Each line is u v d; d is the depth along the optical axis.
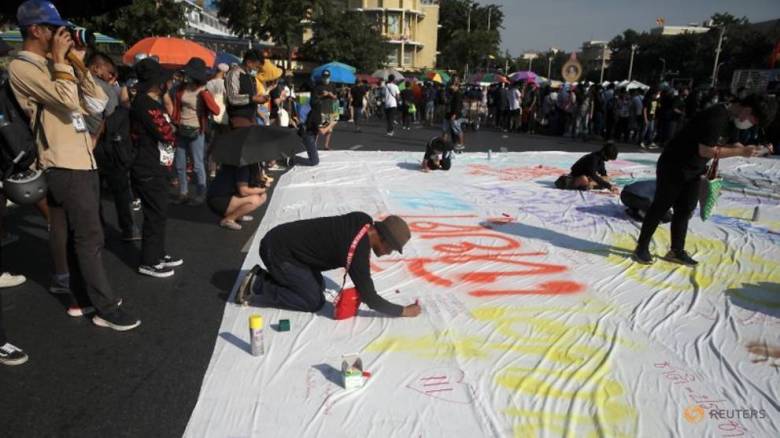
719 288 4.30
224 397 2.72
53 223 3.82
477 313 3.74
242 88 6.27
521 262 4.82
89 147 3.29
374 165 9.93
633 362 3.13
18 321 3.56
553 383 2.90
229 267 4.62
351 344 3.26
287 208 6.66
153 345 3.27
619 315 3.76
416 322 3.56
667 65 61.84
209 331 3.46
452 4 65.31
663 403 2.74
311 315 3.63
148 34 17.45
